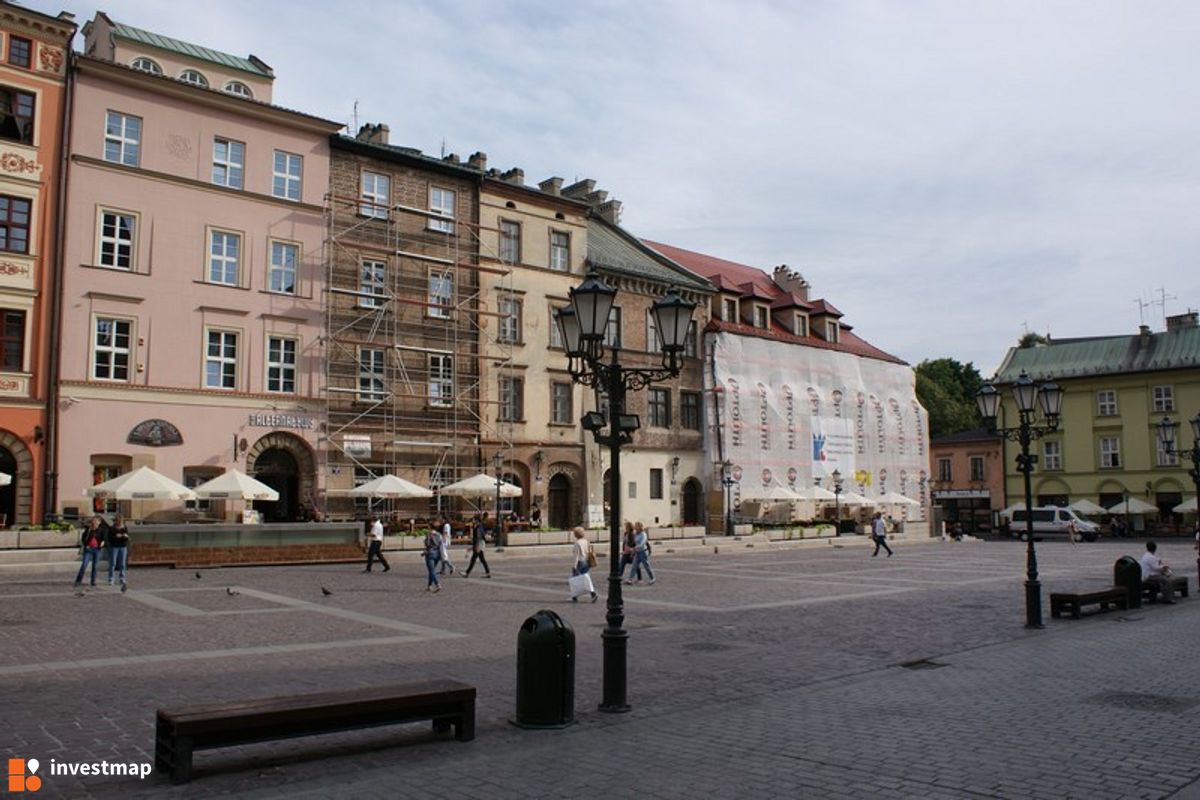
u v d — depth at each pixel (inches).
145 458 1320.1
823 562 1381.6
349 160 1562.5
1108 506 2635.3
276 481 1477.6
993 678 469.7
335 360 1515.7
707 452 2049.7
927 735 348.2
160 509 1326.3
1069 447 2721.5
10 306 1241.4
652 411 1971.0
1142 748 330.0
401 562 1233.4
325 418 1488.7
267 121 1476.4
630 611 753.0
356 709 309.1
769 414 2158.0
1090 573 1205.1
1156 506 2546.8
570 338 437.4
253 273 1444.4
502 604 776.9
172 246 1374.3
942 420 3656.5
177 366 1363.2
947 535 2356.1
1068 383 2726.4
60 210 1283.2
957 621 698.2
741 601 830.5
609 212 2282.2
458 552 1355.8
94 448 1282.0
